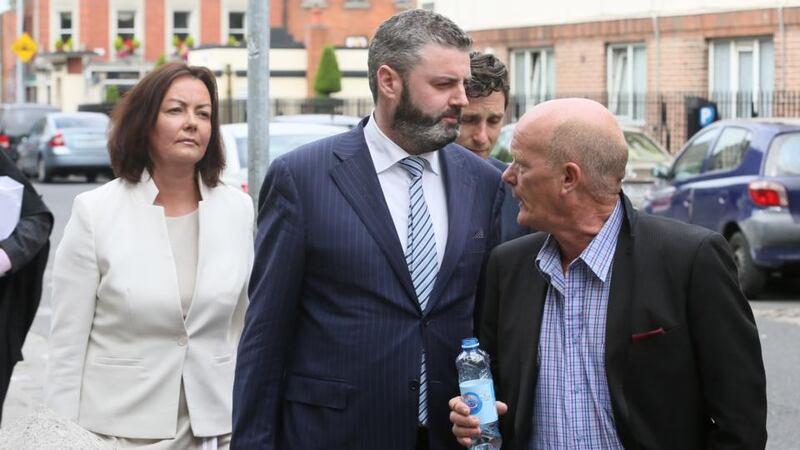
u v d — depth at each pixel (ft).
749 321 11.07
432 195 13.07
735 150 43.04
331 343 12.60
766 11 66.69
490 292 12.10
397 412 12.48
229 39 180.96
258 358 12.73
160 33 184.55
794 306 41.22
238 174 41.86
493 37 85.56
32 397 27.86
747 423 10.93
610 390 11.07
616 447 11.12
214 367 15.51
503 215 14.92
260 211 13.11
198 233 15.79
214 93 15.80
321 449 12.57
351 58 141.38
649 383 11.02
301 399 12.72
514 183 11.43
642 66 74.79
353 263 12.57
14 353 18.25
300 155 12.96
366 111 129.80
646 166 49.44
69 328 15.37
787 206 41.06
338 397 12.53
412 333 12.55
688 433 11.11
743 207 41.81
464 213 12.98
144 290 15.25
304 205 12.75
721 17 69.21
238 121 124.57
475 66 15.99
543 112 11.23
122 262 15.31
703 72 70.79
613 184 11.19
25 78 197.16
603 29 76.59
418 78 12.44
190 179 15.92
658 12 72.84
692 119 66.18
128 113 15.49
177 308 15.30
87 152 102.89
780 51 66.28
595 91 77.51
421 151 12.80
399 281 12.59
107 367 15.30
